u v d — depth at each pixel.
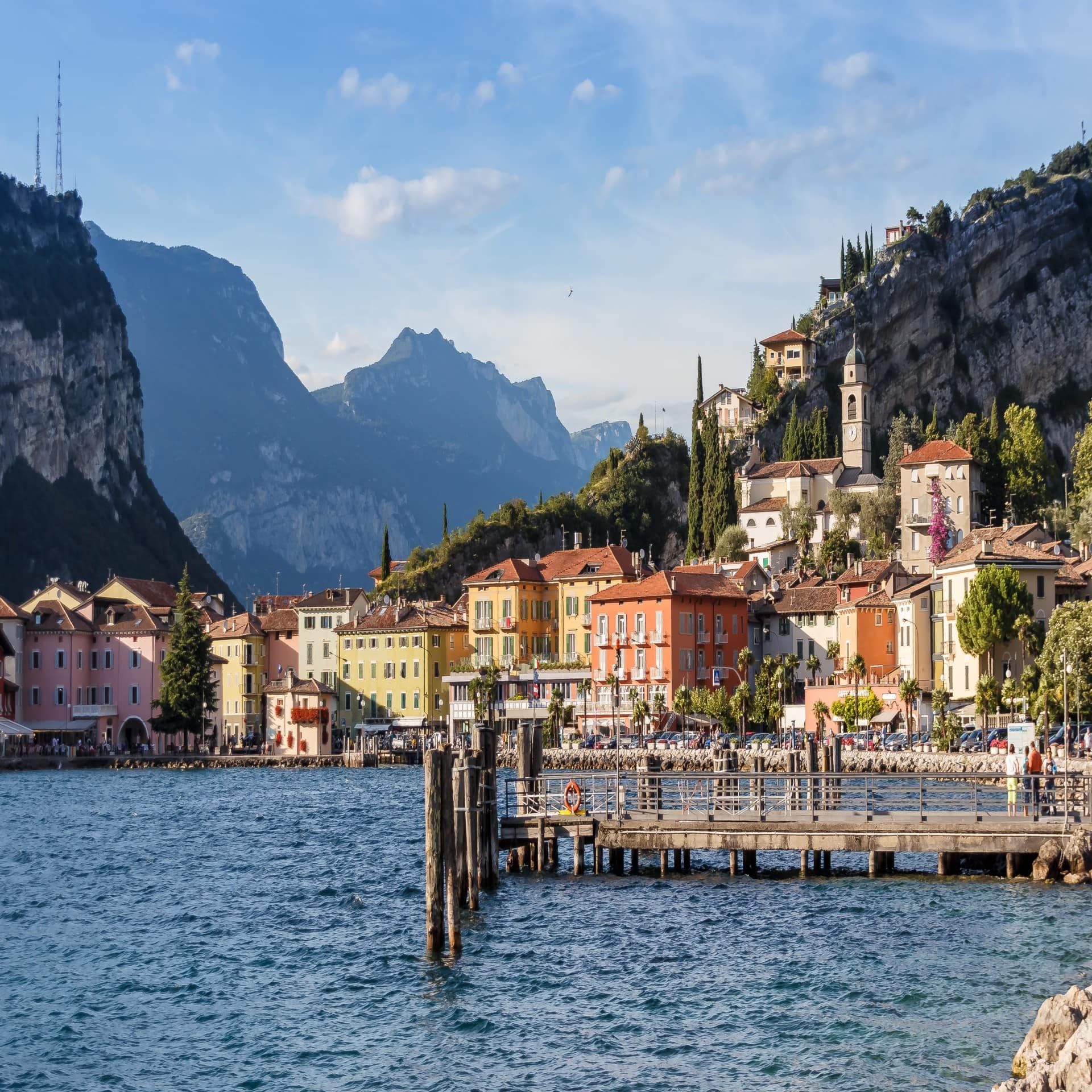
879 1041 38.69
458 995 44.81
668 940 51.78
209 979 48.00
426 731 196.00
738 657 180.12
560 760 152.75
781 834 61.56
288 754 195.62
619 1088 35.84
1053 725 119.19
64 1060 39.44
